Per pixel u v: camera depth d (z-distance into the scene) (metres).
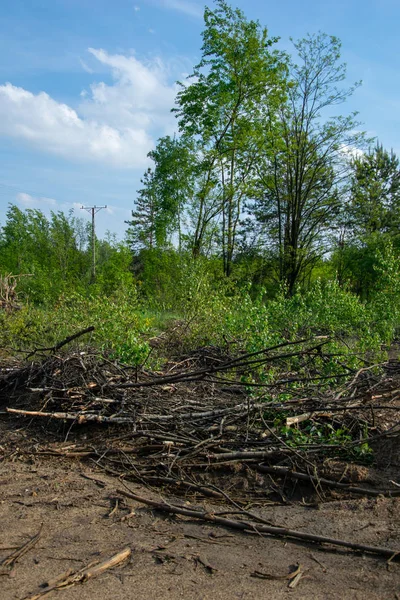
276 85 29.66
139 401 5.87
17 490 4.38
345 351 7.87
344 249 37.47
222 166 29.91
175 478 4.60
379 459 4.87
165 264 24.94
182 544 3.49
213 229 29.41
